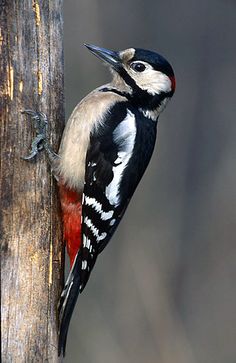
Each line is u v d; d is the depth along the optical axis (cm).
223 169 1600
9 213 865
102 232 928
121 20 1594
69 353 1330
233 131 1638
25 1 873
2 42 862
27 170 875
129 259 1417
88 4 1471
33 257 878
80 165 902
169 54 1652
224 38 1677
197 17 1672
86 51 1453
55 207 898
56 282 899
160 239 1469
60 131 905
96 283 1395
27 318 875
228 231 1538
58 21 899
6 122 864
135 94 961
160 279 1415
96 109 919
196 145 1623
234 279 1499
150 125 961
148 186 1509
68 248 912
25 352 874
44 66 888
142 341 1355
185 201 1556
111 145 918
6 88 863
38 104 884
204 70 1667
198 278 1498
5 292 862
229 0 1675
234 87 1666
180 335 1370
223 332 1463
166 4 1648
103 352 1331
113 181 923
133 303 1387
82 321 1358
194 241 1527
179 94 1652
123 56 967
